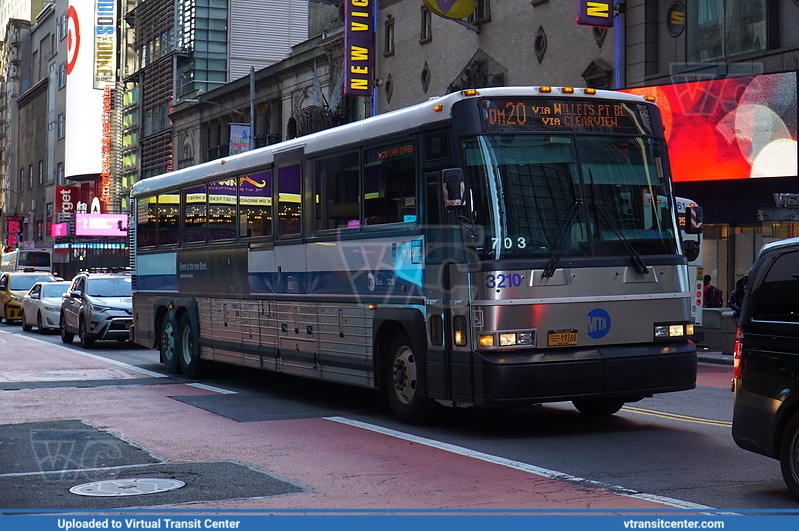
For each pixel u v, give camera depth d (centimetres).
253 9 6531
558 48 3012
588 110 1011
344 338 1180
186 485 768
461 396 966
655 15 2769
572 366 955
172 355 1712
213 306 1552
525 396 938
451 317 981
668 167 1044
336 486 759
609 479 770
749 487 734
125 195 7831
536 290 953
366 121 1147
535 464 837
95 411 1212
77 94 9281
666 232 1027
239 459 881
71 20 9369
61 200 9181
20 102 11331
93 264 7519
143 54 7469
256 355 1409
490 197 955
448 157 988
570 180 986
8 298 3678
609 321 981
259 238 1394
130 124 7731
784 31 2477
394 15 3831
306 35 6706
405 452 907
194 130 6247
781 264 707
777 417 693
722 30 2611
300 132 4578
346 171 1177
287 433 1030
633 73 2788
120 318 2341
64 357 2102
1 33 14225
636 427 1043
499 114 979
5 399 1334
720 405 1218
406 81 3756
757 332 715
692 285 2252
